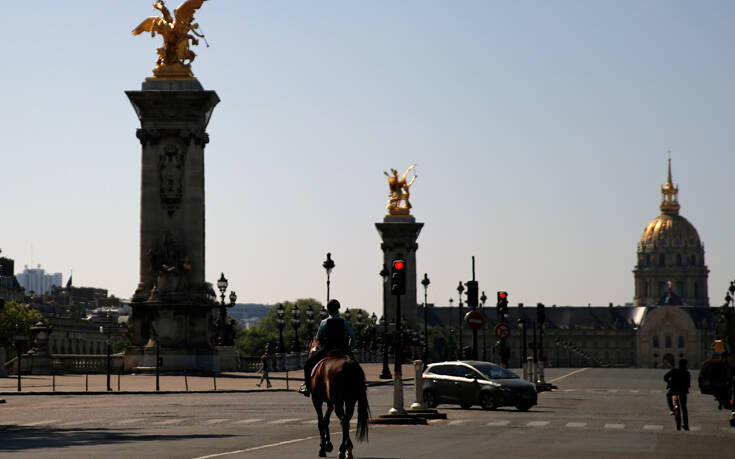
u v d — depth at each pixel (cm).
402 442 2969
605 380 10994
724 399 5359
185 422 3856
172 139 9688
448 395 5291
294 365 11538
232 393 6631
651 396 6888
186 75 9675
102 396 6156
